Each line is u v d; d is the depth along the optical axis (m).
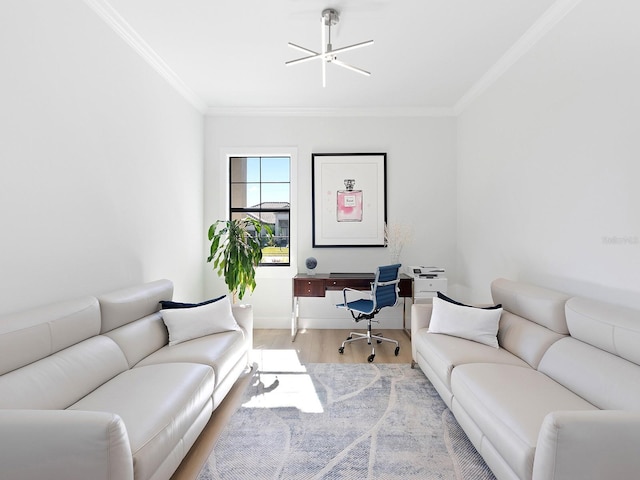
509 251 3.11
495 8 2.41
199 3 2.36
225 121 4.41
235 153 4.40
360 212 4.41
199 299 4.24
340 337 4.04
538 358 2.07
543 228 2.60
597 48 2.05
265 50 2.98
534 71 2.70
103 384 1.79
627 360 1.58
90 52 2.26
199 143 4.24
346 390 2.64
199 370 1.99
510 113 3.07
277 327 4.44
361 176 4.40
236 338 2.64
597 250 2.07
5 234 1.67
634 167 1.81
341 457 1.84
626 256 1.87
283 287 4.44
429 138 4.40
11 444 1.07
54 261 1.96
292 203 4.43
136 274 2.81
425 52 3.02
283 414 2.29
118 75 2.57
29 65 1.79
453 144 4.40
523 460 1.31
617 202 1.92
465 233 4.12
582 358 1.75
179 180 3.66
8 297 1.69
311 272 4.25
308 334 4.16
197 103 4.05
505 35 2.75
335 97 4.02
